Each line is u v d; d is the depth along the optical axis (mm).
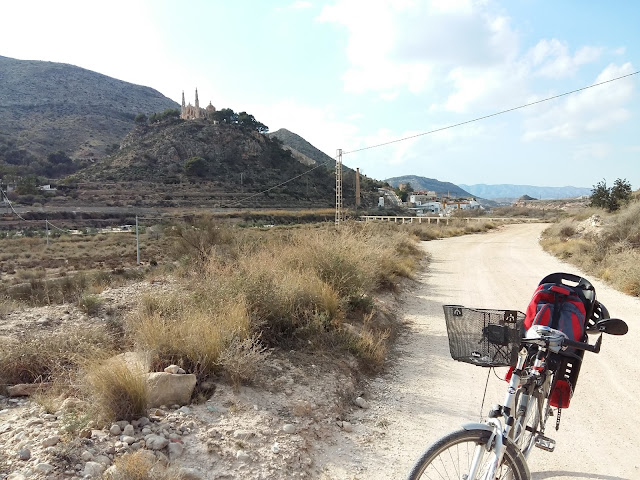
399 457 4367
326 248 9773
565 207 145250
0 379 5125
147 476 3250
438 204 150625
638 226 20656
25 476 3152
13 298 12797
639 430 5035
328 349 6629
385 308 10352
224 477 3611
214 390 4965
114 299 9242
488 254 25141
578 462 4324
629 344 8258
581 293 3672
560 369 3252
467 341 3178
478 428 2799
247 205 99250
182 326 5625
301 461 4027
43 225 71000
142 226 68375
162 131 146500
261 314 6723
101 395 4164
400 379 6555
